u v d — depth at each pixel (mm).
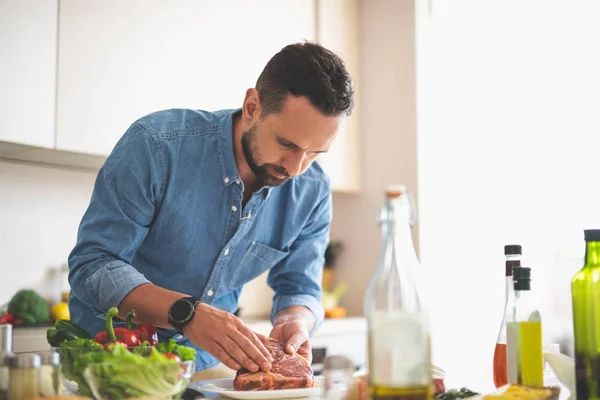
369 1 3697
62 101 2506
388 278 995
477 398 1093
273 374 1349
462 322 3672
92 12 2605
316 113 1459
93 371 1015
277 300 1945
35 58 2436
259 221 1816
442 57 3660
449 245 3619
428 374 940
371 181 3629
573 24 4180
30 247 2750
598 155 4230
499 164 3945
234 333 1364
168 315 1404
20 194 2730
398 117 3549
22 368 1020
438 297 3535
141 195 1602
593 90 4277
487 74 3928
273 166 1572
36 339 2516
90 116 2584
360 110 3678
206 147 1694
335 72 1476
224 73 3039
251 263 1867
